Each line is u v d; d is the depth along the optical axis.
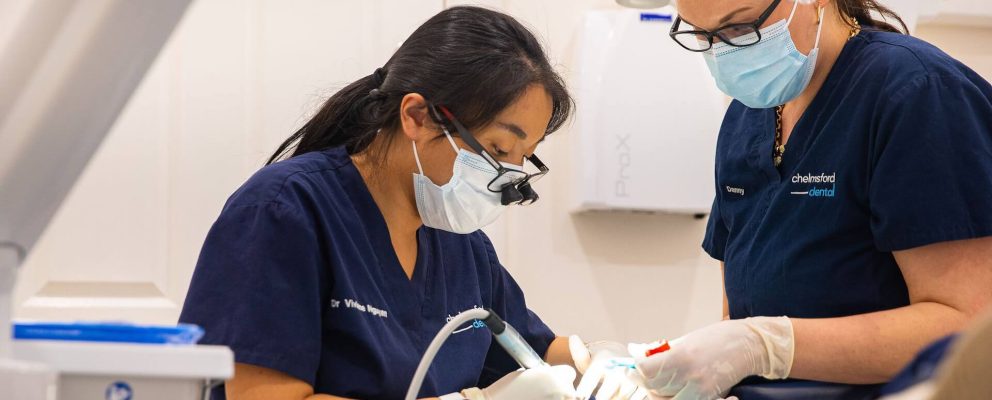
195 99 2.43
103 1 0.73
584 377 1.63
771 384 1.57
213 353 0.84
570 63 2.54
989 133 1.42
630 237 2.60
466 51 1.47
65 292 2.36
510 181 1.52
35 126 0.79
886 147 1.44
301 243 1.37
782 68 1.57
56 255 2.35
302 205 1.42
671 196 2.47
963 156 1.39
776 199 1.62
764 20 1.54
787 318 1.48
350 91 1.59
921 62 1.47
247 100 2.46
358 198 1.53
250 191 1.41
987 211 1.37
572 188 2.52
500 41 1.49
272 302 1.32
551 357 1.85
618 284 2.59
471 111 1.46
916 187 1.40
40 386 0.74
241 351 1.29
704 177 2.49
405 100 1.47
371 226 1.53
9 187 0.81
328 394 1.40
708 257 2.65
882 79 1.50
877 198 1.44
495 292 1.81
